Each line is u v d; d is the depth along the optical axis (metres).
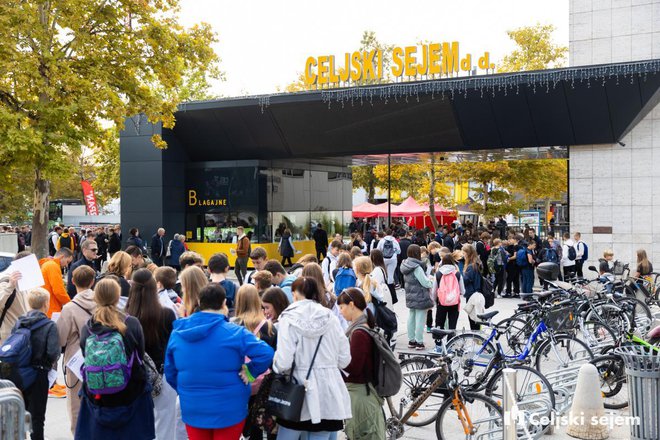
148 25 17.89
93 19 17.61
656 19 18.92
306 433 5.00
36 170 17.39
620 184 19.45
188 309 5.95
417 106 20.17
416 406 6.44
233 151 24.91
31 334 5.99
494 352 7.92
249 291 5.59
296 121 22.42
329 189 29.92
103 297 5.16
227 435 4.73
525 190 35.31
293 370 4.90
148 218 25.00
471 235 24.23
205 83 41.16
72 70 17.12
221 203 25.47
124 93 18.77
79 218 47.00
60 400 8.48
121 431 5.13
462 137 20.81
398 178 38.44
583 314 10.32
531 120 19.30
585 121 18.73
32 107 16.81
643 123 19.17
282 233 26.34
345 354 5.07
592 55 19.64
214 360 4.65
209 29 19.42
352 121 21.62
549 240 19.44
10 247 25.16
